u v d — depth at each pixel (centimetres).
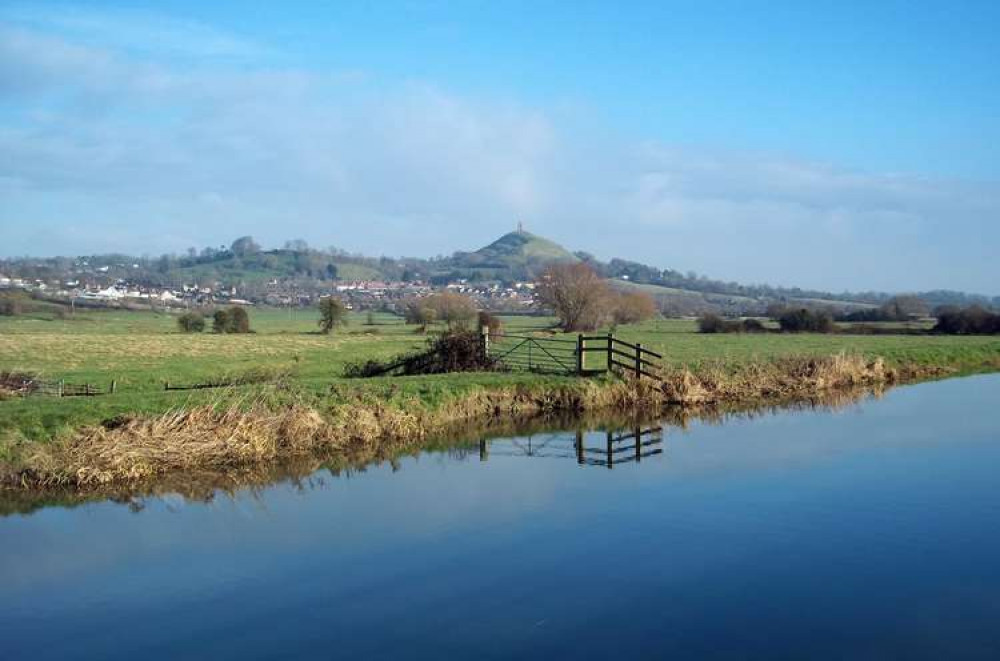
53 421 1992
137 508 1653
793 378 3462
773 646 1021
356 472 1956
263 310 16000
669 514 1571
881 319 9562
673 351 4903
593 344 5394
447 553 1362
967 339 6353
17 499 1716
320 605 1161
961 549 1362
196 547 1409
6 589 1231
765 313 12781
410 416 2406
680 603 1153
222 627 1098
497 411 2714
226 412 2116
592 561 1317
